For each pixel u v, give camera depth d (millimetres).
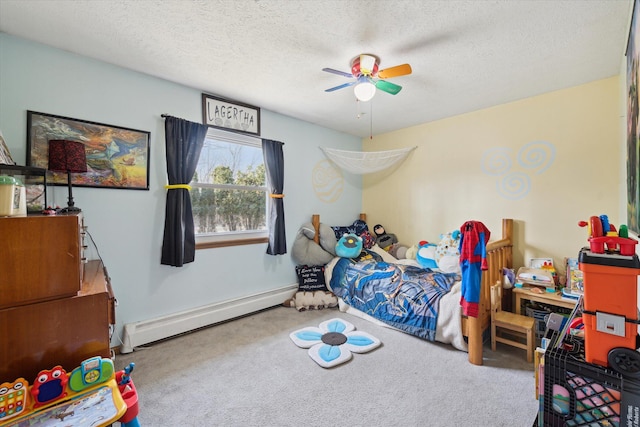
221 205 3109
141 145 2457
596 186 2586
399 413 1679
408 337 2641
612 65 2279
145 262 2508
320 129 4023
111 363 1190
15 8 1627
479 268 2188
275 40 1942
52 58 2053
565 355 908
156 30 1841
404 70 1985
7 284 1050
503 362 2225
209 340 2588
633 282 794
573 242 2719
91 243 2229
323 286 3559
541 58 2166
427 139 3842
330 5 1586
